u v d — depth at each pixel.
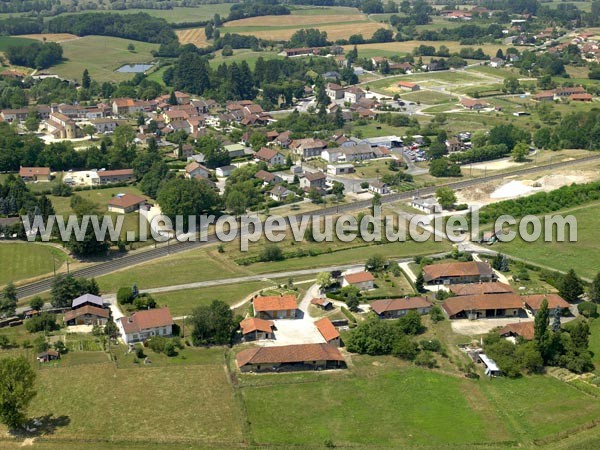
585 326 166.38
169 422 139.00
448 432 137.62
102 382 152.00
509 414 143.50
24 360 139.25
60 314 186.00
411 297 191.62
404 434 136.88
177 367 158.50
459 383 154.50
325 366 160.12
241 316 180.38
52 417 140.38
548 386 153.88
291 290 199.25
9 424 134.38
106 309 185.88
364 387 152.50
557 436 136.12
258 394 148.88
